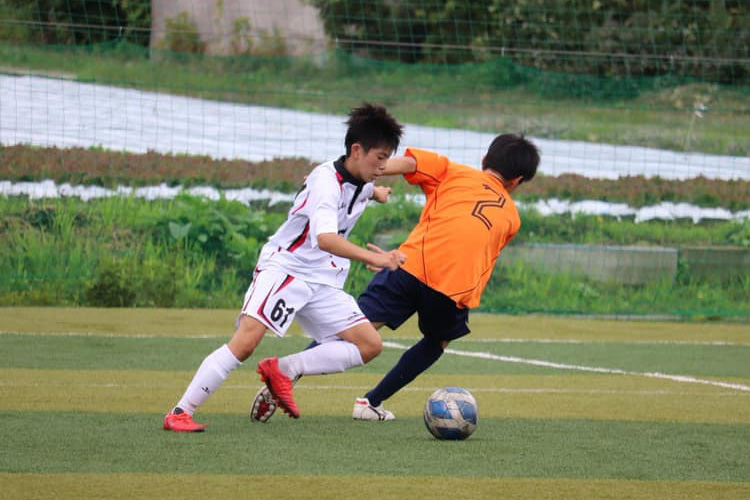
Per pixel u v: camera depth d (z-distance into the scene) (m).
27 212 46.34
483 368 29.98
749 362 32.50
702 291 46.53
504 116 83.19
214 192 52.34
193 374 27.28
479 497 15.11
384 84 87.75
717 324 42.78
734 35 91.75
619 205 56.59
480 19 93.81
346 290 45.44
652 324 42.25
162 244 46.06
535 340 36.56
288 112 78.06
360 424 21.12
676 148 77.88
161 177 52.66
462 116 82.06
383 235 48.16
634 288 46.66
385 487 15.55
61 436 18.77
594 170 68.19
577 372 29.58
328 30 92.94
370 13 93.38
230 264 45.78
